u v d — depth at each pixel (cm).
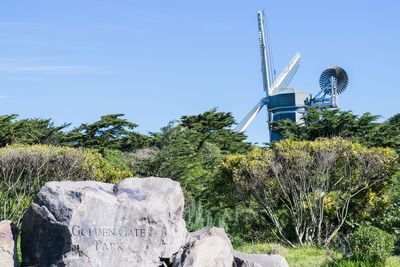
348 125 3884
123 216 668
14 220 1280
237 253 852
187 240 757
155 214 698
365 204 1529
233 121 4091
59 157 1383
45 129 3228
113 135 3431
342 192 1527
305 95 8212
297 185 1492
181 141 2350
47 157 1355
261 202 1553
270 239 1571
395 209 1484
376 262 912
